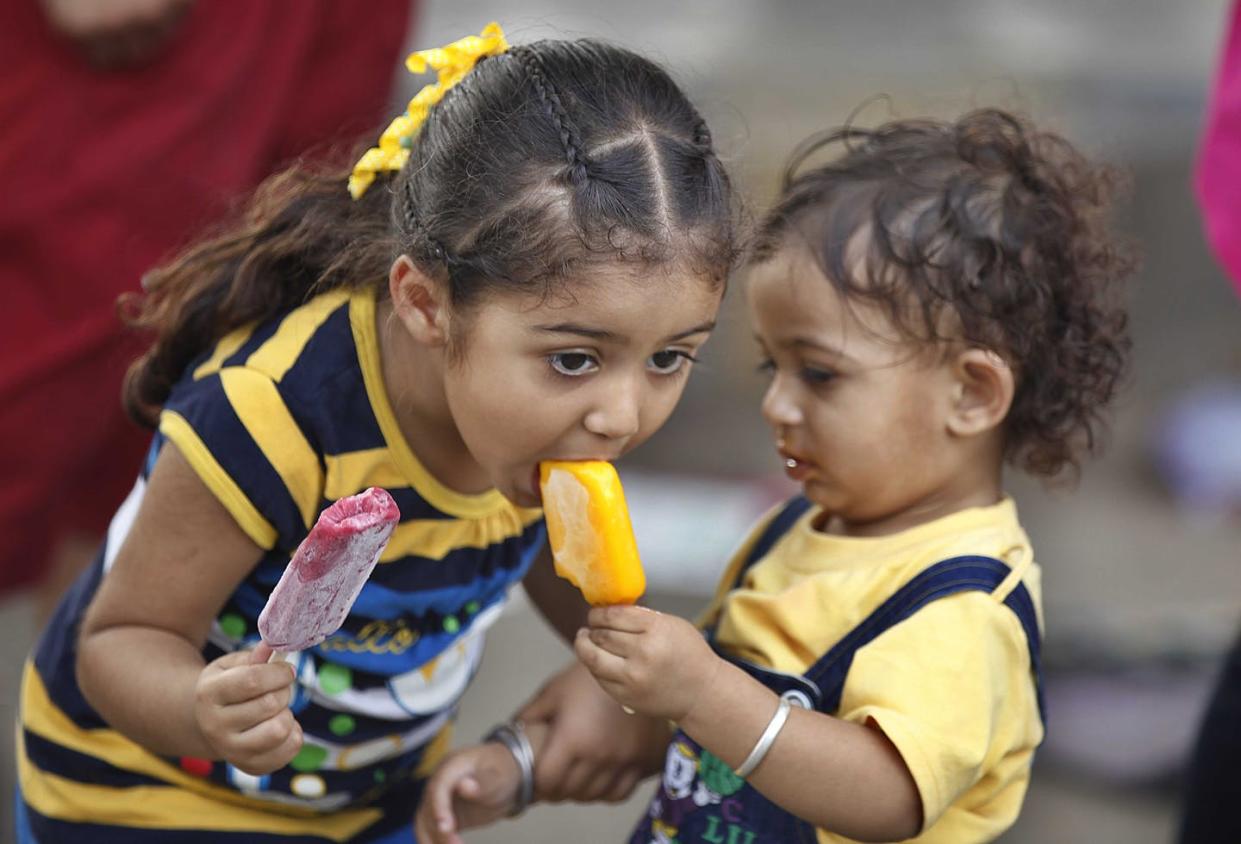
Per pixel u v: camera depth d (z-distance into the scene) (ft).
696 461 55.72
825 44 54.80
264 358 18.37
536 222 16.28
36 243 28.02
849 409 19.19
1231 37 24.41
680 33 53.78
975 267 19.22
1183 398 63.77
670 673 17.25
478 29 49.98
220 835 20.03
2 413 28.40
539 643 44.47
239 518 18.11
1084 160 21.88
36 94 27.66
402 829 21.45
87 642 18.88
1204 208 24.31
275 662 16.38
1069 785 40.01
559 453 17.06
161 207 28.50
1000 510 19.71
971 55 54.85
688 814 19.47
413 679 20.06
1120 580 50.85
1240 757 23.77
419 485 18.83
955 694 17.80
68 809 20.24
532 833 36.01
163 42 28.14
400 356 18.26
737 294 21.56
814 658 18.89
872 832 17.62
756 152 50.19
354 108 31.17
